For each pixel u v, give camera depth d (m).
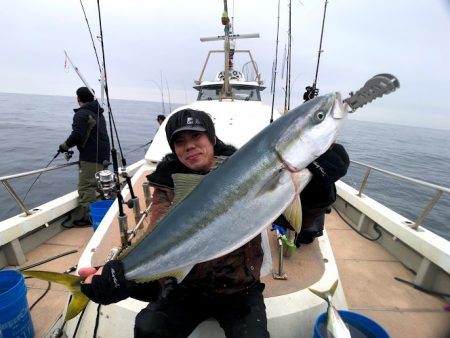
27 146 18.00
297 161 1.45
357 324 1.95
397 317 2.79
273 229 2.89
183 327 1.67
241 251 1.71
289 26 3.31
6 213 7.87
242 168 1.51
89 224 4.59
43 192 9.54
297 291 2.24
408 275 3.46
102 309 2.13
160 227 1.59
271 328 2.02
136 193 3.63
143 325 1.61
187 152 1.73
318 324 1.90
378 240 4.21
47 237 4.16
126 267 1.58
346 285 3.26
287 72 3.39
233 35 5.51
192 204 1.55
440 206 10.85
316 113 1.41
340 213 5.21
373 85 1.17
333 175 1.48
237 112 4.39
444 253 2.94
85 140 4.48
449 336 2.56
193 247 1.54
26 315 2.34
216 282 1.67
